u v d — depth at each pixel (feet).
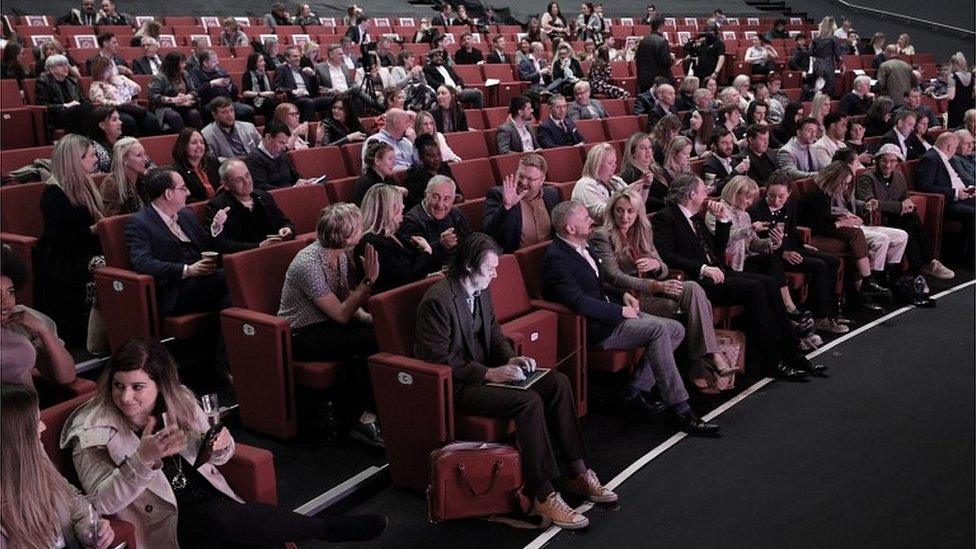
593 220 16.74
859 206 21.13
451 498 10.82
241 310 12.81
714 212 16.66
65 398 9.72
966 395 15.20
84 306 15.16
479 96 31.42
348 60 33.17
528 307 13.84
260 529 8.84
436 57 32.96
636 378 14.16
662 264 15.23
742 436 13.61
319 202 17.69
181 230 14.61
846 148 21.16
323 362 12.57
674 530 10.96
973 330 18.53
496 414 11.12
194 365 14.49
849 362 16.75
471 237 11.64
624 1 59.72
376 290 13.53
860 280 19.89
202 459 8.70
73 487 7.76
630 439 13.48
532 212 17.01
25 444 7.08
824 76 42.39
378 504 11.46
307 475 11.89
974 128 25.54
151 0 47.09
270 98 28.19
